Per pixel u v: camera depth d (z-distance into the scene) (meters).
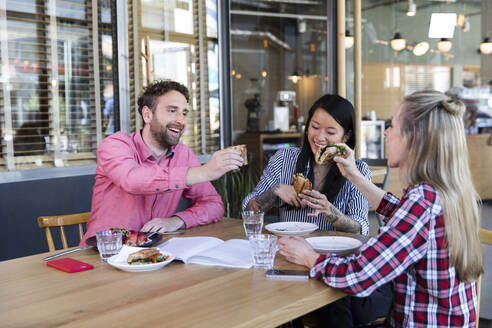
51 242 1.84
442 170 1.11
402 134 1.16
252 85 9.75
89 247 1.54
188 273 1.25
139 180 1.66
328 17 4.70
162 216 1.97
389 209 1.53
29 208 2.90
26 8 2.91
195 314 0.96
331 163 1.91
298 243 1.34
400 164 1.21
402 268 1.07
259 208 2.04
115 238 1.39
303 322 1.65
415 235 1.06
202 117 3.89
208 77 3.92
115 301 1.04
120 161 1.75
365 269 1.08
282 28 9.14
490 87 6.15
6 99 2.85
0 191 2.78
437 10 6.88
